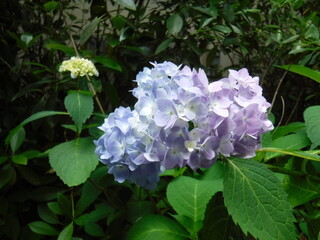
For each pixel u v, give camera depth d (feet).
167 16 2.88
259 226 1.08
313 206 1.65
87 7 3.63
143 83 1.44
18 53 3.11
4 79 2.95
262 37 2.90
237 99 1.21
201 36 3.01
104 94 2.92
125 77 2.82
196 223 1.36
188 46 2.84
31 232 2.36
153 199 1.86
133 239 1.34
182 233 1.35
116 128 1.24
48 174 2.65
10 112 2.97
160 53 2.84
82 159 1.57
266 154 1.71
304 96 3.04
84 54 2.53
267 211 1.10
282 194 1.12
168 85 1.27
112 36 2.92
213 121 1.13
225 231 1.27
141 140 1.14
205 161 1.15
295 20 2.50
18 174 2.70
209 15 2.62
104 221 2.27
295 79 2.94
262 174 1.17
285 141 1.71
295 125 1.89
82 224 1.95
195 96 1.11
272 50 2.80
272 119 2.00
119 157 1.22
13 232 2.37
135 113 1.22
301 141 1.67
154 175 1.28
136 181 1.29
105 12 2.87
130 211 1.70
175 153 1.13
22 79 2.90
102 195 2.44
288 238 1.05
